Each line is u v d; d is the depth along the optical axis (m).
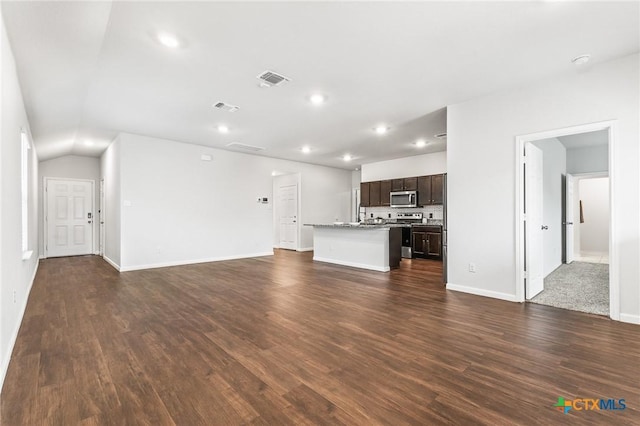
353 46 2.58
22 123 3.10
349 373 1.96
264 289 4.11
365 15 2.17
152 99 3.70
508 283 3.55
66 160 7.25
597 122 2.94
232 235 6.83
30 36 2.19
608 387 1.79
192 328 2.73
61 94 3.36
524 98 3.39
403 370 1.99
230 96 3.64
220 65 2.88
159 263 5.75
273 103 3.89
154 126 4.89
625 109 2.80
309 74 3.09
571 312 3.13
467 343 2.40
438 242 6.70
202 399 1.69
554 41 2.53
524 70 3.04
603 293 3.87
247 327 2.75
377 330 2.67
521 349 2.29
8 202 2.20
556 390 1.76
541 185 3.98
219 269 5.56
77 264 6.06
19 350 2.29
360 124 4.82
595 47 2.63
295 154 7.24
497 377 1.90
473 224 3.81
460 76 3.17
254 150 6.77
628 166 2.79
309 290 4.06
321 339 2.49
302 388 1.79
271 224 7.59
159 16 2.14
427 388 1.79
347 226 5.87
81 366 2.05
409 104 3.96
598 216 7.95
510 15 2.19
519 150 3.44
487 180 3.68
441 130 5.18
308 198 8.65
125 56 2.69
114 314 3.10
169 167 5.88
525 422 1.49
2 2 1.81
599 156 6.21
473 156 3.80
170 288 4.16
